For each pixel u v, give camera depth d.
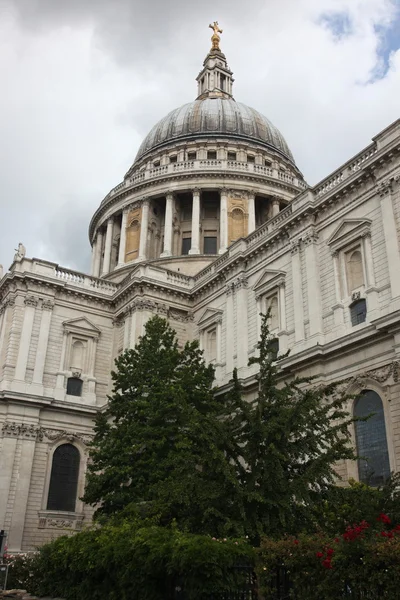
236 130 74.62
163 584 17.31
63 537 24.42
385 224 31.95
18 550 40.50
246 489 19.88
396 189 31.91
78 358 49.84
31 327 47.34
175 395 27.06
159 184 66.56
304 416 21.50
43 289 49.03
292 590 14.20
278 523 19.28
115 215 70.44
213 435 21.52
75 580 21.56
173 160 73.19
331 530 17.75
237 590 15.52
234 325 43.31
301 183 71.06
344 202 35.84
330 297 34.94
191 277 52.09
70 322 49.78
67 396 47.31
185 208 68.38
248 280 43.69
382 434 29.12
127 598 17.67
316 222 37.72
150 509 23.19
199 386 34.53
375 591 12.39
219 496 19.81
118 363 35.91
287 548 14.60
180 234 66.62
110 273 63.97
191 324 50.00
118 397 34.09
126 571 17.62
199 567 15.54
